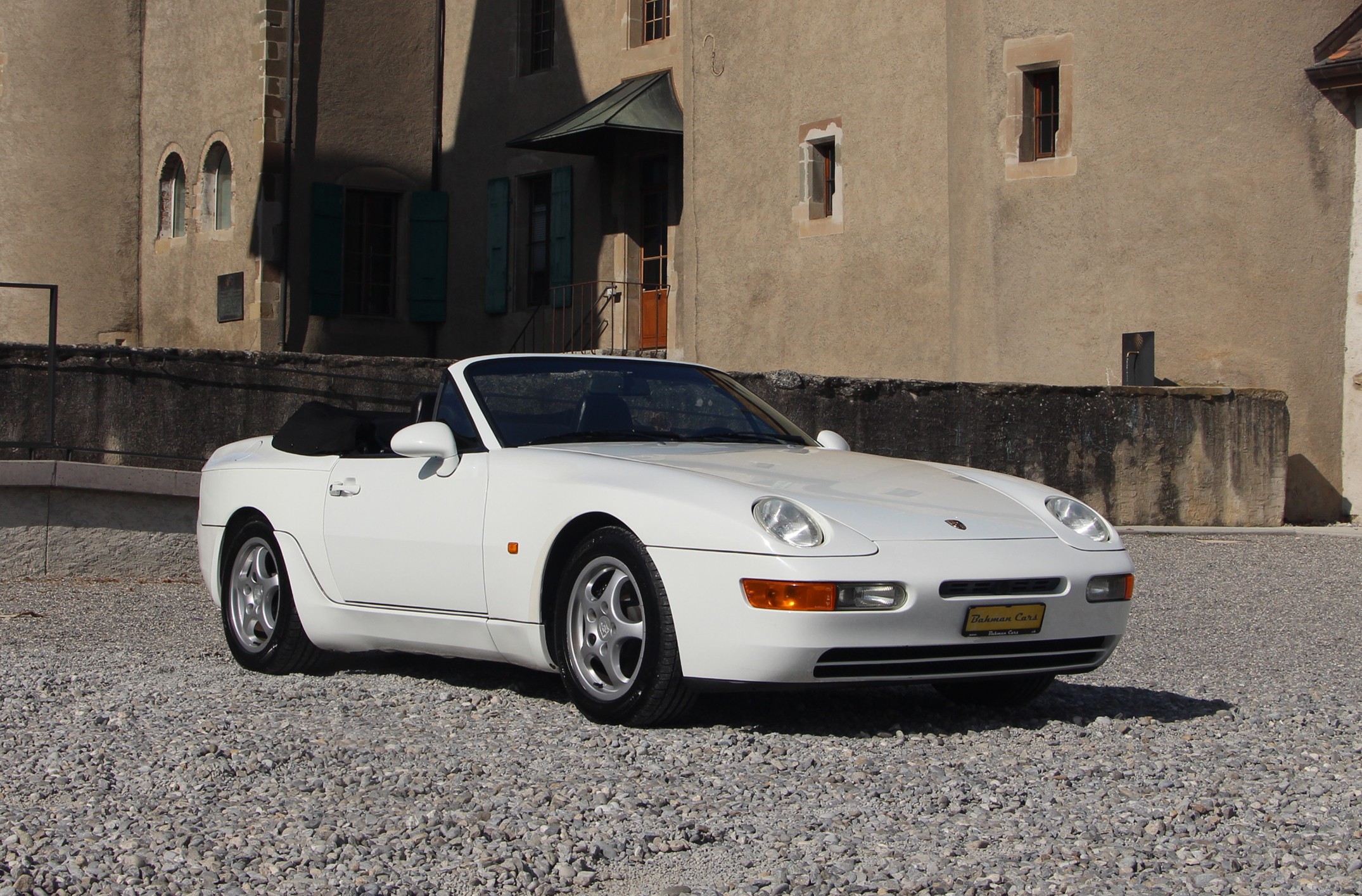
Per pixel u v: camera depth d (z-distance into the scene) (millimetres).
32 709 5234
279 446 6586
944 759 4523
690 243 20562
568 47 22328
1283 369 15586
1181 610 9094
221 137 21188
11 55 22406
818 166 19156
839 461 5594
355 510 5945
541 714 5211
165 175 22422
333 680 6035
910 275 17969
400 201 22859
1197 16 15766
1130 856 3461
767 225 19609
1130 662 7066
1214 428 15078
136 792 4066
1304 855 3504
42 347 10914
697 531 4676
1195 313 15828
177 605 9227
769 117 19562
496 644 5395
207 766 4336
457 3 23656
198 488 10859
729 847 3559
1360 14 15312
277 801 3963
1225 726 5168
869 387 13758
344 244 22125
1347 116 15461
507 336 22969
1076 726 5074
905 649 4695
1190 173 15828
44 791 4047
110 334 22625
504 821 3736
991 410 14258
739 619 4566
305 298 21172
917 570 4648
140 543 10789
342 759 4449
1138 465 14844
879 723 5188
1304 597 9766
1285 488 15383
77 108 22484
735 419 6145
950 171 17312
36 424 10883
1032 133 16875
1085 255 16328
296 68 20922
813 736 4836
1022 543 4977
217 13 21266
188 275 21812
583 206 22031
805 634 4508
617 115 19766
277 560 6316
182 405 11344
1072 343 16391
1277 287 15570
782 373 13430
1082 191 16344
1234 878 3322
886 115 18219
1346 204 15516
